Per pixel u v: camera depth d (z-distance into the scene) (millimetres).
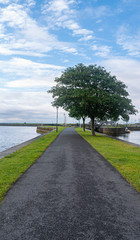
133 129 103938
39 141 19188
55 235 3008
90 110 27562
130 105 27250
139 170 7367
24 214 3688
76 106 27859
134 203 4254
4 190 4977
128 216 3641
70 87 28438
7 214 3689
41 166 8008
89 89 25953
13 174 6594
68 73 27641
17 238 2936
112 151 12617
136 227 3256
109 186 5430
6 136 52969
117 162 8930
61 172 6996
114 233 3076
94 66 29156
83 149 13414
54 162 8859
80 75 27234
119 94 26969
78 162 8883
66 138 23172
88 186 5410
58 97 28703
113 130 64625
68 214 3693
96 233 3070
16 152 11938
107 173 6902
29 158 9719
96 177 6363
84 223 3367
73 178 6219
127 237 2977
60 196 4625
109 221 3443
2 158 9875
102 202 4285
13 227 3232
